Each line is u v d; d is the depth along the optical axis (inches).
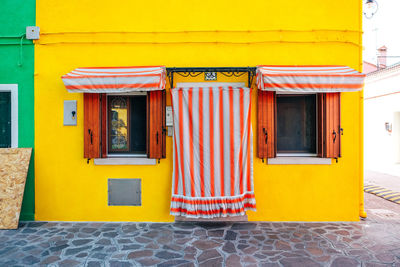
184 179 182.7
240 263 136.5
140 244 157.8
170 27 196.5
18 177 188.1
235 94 182.9
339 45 193.9
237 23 195.8
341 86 168.6
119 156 199.3
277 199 193.9
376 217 202.5
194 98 182.5
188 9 196.2
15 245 156.5
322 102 190.7
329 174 193.0
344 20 193.8
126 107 202.8
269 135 190.4
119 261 138.6
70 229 181.0
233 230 177.9
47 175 197.2
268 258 141.3
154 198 195.8
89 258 141.6
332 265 134.4
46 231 177.5
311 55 194.5
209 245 156.3
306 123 200.4
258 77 179.5
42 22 197.6
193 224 189.6
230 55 195.9
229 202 182.2
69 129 196.7
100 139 192.5
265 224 188.2
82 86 171.5
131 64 197.5
